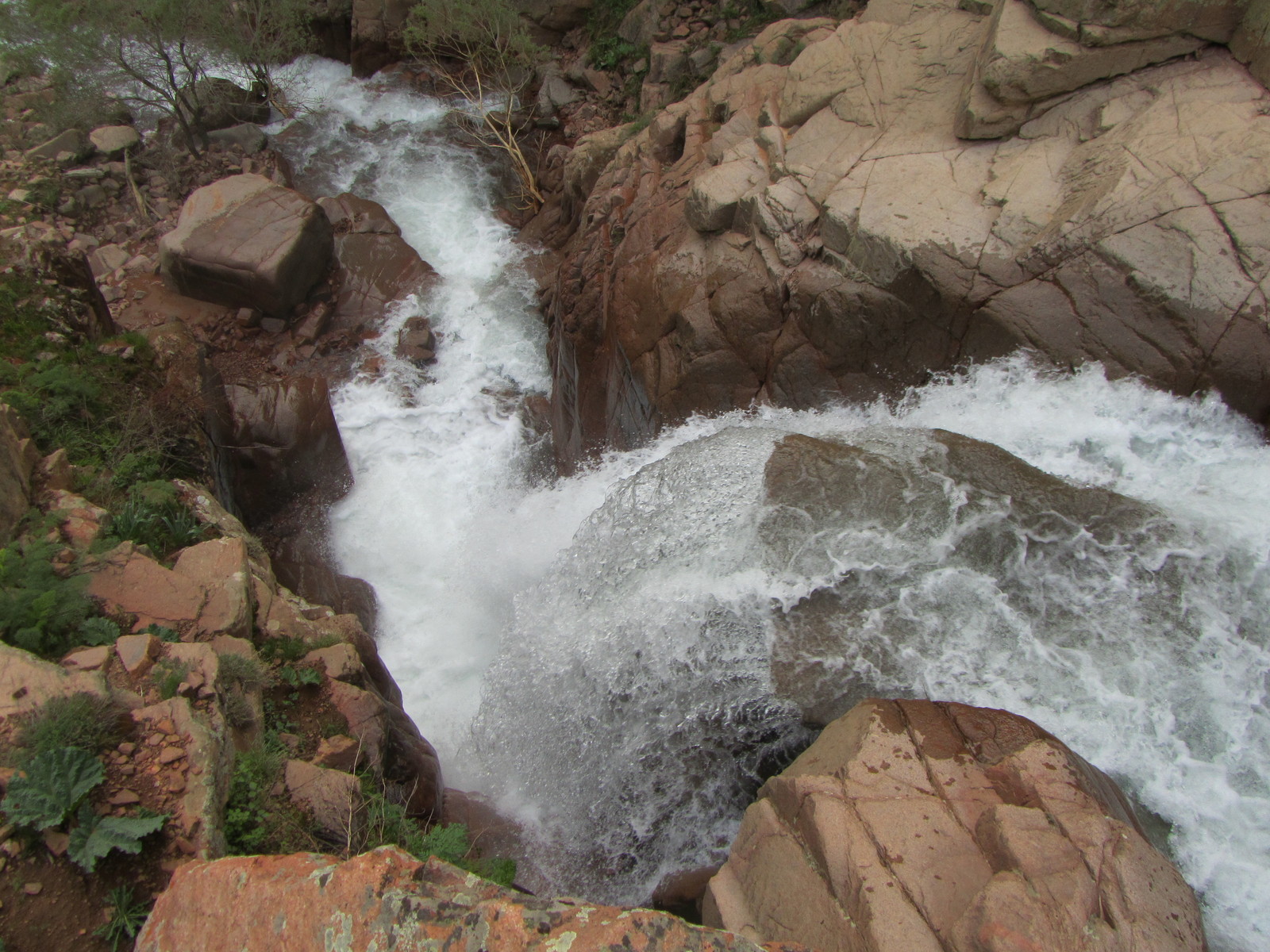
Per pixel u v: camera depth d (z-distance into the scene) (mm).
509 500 11070
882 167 8578
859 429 7695
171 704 4660
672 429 9289
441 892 3211
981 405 7578
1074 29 7805
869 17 10055
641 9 14898
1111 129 7746
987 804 4289
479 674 8680
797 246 8672
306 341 12688
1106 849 3756
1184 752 5203
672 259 9594
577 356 10930
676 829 6250
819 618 6141
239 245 12203
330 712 5793
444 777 7320
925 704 5020
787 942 3975
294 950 3184
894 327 8078
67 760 4121
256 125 15961
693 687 6305
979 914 3543
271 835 4715
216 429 9367
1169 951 3414
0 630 4973
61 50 13398
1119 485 6621
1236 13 7562
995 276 7520
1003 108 8289
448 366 12883
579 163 13195
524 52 15359
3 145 14320
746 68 11281
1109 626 5688
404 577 10078
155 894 4059
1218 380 6801
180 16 13344
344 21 17484
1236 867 4793
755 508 6816
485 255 14297
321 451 10508
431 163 15758
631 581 7031
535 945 2994
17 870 3924
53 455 6613
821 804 4316
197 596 5691
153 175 14328
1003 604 5926
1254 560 5695
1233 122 7184
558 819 6633
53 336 8273
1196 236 6832
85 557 5703
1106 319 7125
